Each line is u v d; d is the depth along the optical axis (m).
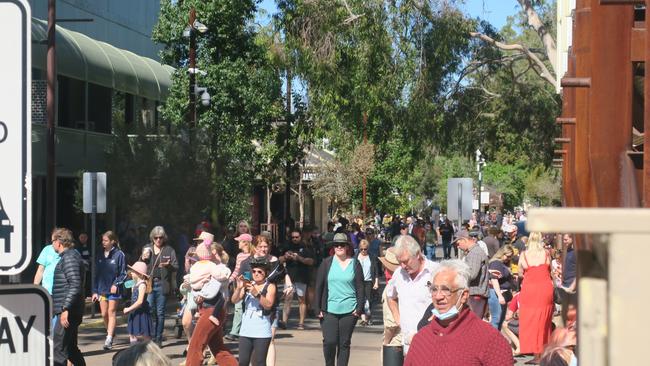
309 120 34.53
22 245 2.82
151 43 42.81
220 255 13.27
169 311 23.36
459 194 23.12
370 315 21.16
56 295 12.53
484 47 31.06
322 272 11.95
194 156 27.91
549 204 73.69
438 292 5.61
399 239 8.66
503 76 33.09
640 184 6.59
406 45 29.16
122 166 27.67
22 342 3.05
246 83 30.92
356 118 30.20
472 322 5.61
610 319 1.34
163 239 16.77
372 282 21.42
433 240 43.69
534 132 33.91
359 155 56.19
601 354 1.36
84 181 20.98
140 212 27.50
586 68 7.96
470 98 31.97
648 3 5.81
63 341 12.40
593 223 1.35
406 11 28.95
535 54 32.62
